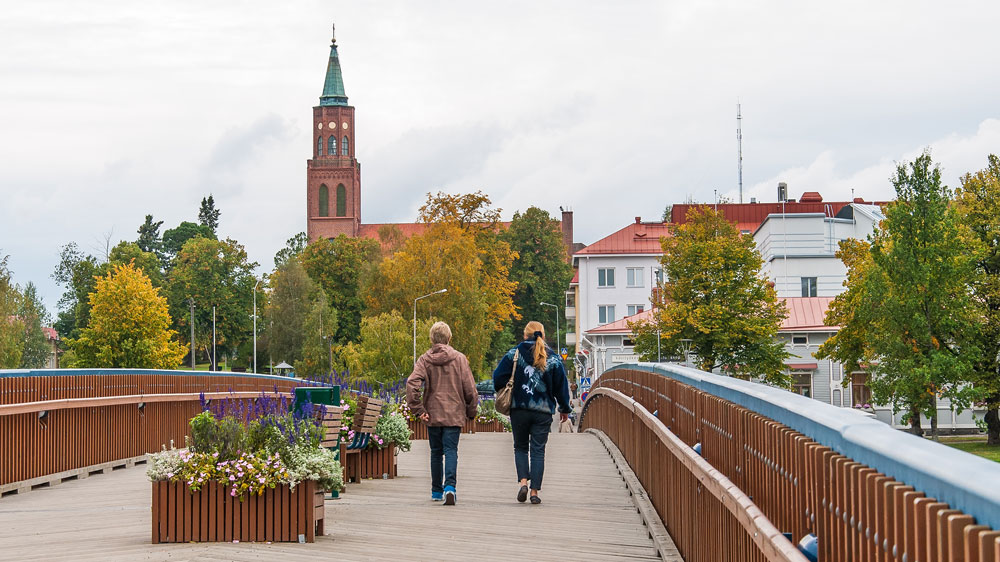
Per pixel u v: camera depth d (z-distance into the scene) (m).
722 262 54.00
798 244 83.75
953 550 2.51
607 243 95.12
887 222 45.12
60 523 10.30
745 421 6.00
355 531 9.52
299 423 9.04
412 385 11.59
